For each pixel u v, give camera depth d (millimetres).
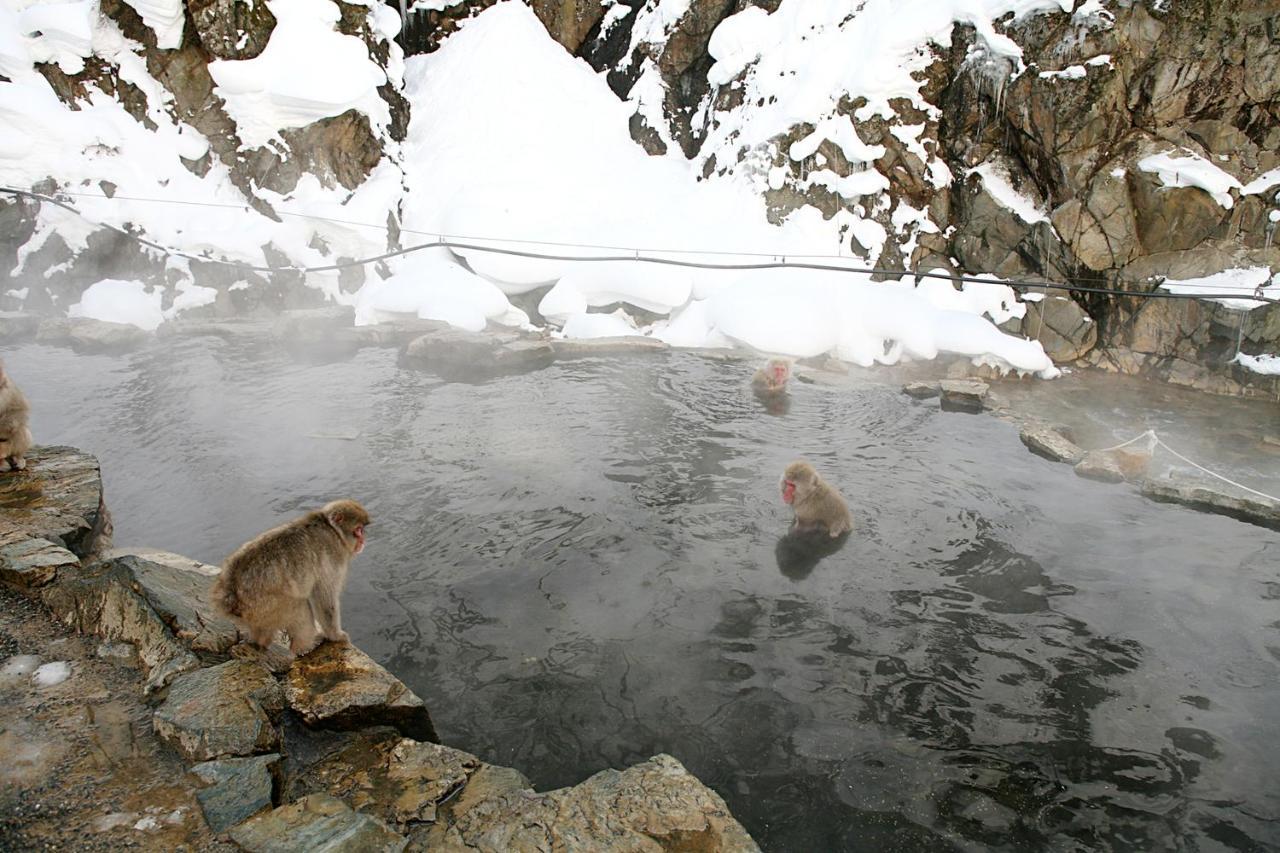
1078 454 7352
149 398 8305
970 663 4477
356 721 3344
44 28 11125
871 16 12258
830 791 3564
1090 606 5031
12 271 10977
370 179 13219
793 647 4590
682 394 9102
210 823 2656
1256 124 10078
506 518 6023
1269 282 9055
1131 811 3465
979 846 3283
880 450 7574
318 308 11953
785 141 12594
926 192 11859
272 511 6008
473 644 4539
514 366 9984
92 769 2857
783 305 11258
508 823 2896
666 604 4980
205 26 11664
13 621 3691
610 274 12133
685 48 14781
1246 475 7391
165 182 11758
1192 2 9984
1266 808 3473
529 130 14523
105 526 5098
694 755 3766
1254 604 5051
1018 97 10922
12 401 5012
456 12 15891
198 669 3408
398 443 7398
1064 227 10789
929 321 11031
